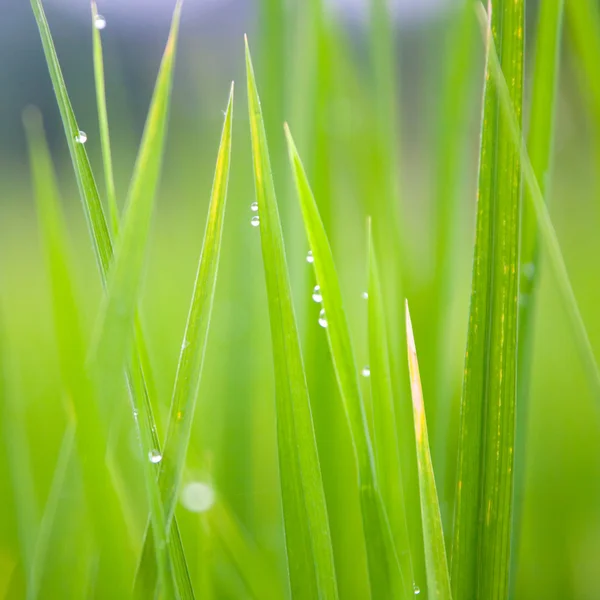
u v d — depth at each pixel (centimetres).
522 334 41
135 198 35
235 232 48
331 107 49
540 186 41
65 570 40
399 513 38
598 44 45
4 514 43
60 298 42
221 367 48
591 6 45
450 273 46
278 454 37
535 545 48
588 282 63
